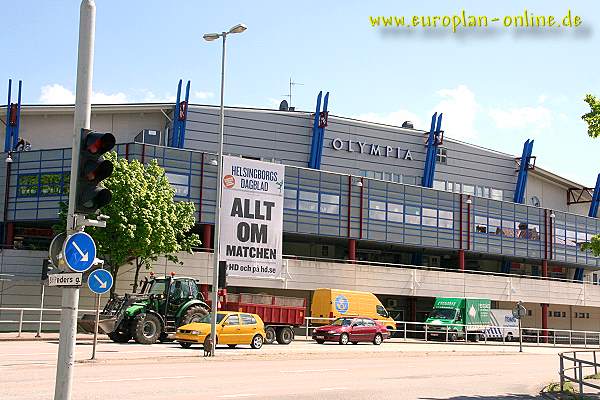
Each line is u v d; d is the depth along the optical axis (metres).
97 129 56.06
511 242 65.00
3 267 45.12
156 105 56.00
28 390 15.28
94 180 9.48
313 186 54.84
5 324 43.56
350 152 62.31
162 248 39.94
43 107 54.03
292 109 66.12
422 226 59.69
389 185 58.41
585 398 17.72
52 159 48.47
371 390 18.23
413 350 35.44
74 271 9.45
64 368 9.38
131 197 38.44
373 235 56.97
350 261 54.56
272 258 48.28
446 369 26.25
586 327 72.50
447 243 60.97
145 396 15.12
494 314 54.44
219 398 15.31
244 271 47.06
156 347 29.77
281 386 18.23
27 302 44.66
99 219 9.79
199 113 56.44
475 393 19.11
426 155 64.25
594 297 67.44
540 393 19.42
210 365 23.36
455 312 51.34
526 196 73.88
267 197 48.47
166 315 32.84
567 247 69.12
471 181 68.44
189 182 49.06
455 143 68.12
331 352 30.84
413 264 65.88
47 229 52.84
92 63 9.87
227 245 46.66
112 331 31.33
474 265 70.00
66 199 47.44
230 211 47.00
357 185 56.47
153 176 40.91
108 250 38.38
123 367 21.34
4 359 22.25
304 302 38.56
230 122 57.41
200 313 33.25
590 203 77.88
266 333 36.53
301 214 54.03
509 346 48.47
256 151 57.88
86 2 9.88
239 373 21.05
